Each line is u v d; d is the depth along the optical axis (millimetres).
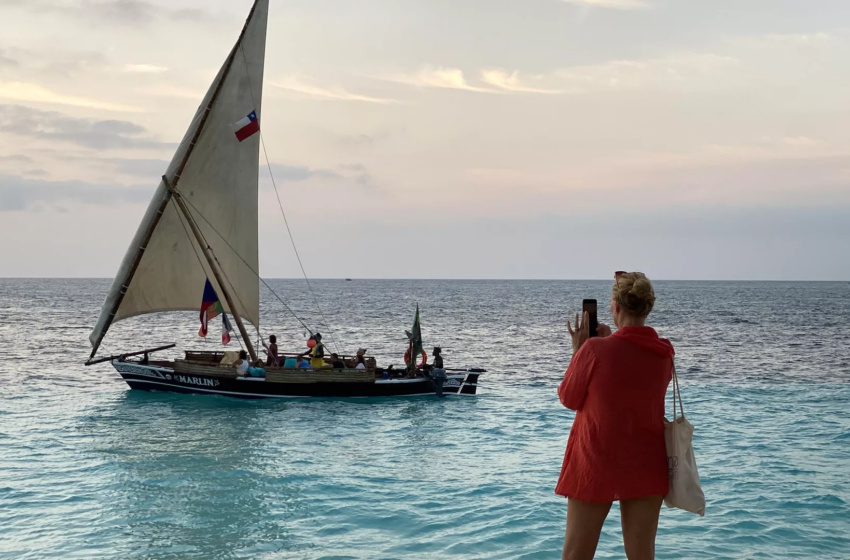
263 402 23781
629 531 4098
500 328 63250
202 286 27406
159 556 8867
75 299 129375
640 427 4031
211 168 26969
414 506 11188
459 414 21375
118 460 14648
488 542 9352
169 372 25172
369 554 8906
